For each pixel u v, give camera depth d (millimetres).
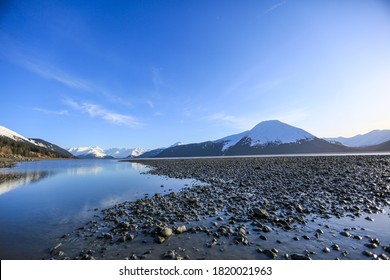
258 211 9594
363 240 6934
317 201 11914
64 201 13594
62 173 35125
